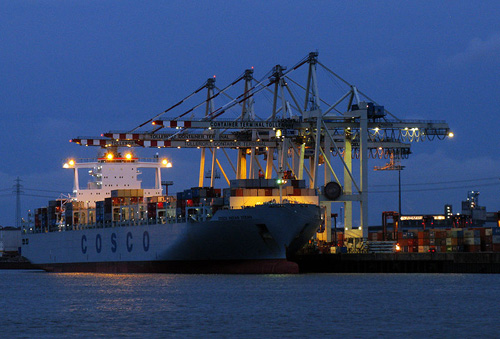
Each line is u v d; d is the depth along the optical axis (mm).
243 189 148500
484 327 86688
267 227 142750
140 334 83438
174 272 162500
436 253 157625
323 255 165375
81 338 81562
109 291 127812
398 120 173375
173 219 160875
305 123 169875
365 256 161500
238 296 115312
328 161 172250
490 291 120812
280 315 95938
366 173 169750
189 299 112562
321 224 167000
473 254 153375
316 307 103000
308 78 172000
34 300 117188
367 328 86188
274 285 131875
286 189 151375
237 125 167750
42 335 83562
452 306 103562
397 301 108938
